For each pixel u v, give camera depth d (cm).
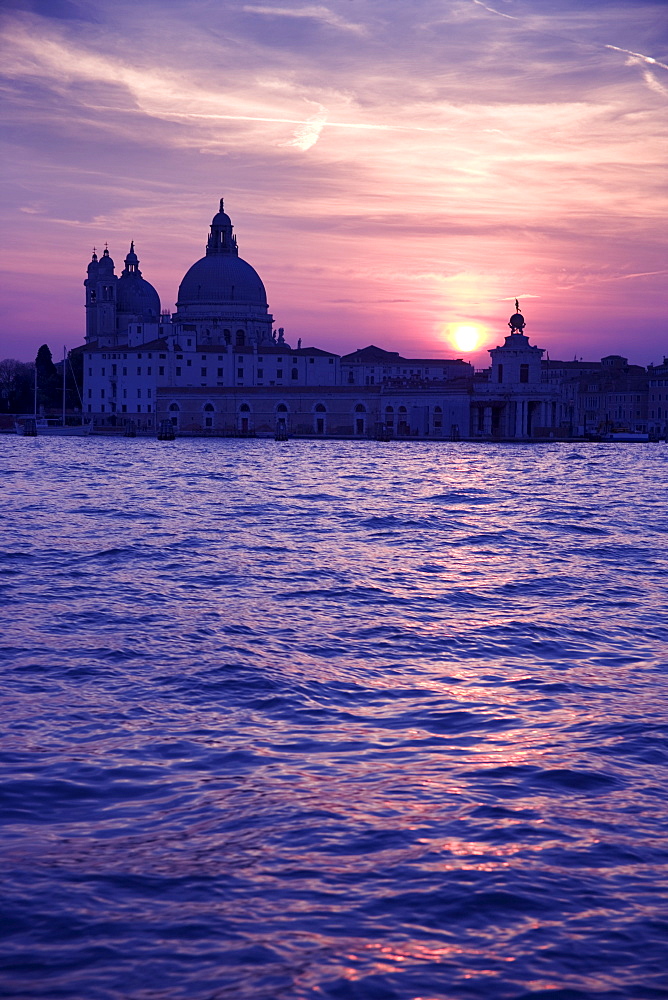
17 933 1358
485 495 9088
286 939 1349
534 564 4694
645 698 2438
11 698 2372
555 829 1677
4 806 1742
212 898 1446
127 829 1662
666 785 1873
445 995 1241
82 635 3053
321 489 9581
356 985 1255
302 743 2092
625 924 1395
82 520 6388
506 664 2783
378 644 3000
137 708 2314
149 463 14375
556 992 1248
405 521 6600
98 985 1250
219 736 2125
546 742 2108
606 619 3400
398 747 2072
